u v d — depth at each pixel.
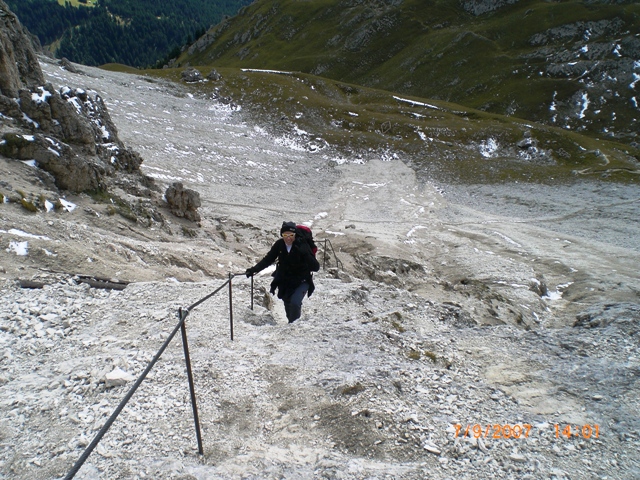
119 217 18.66
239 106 91.75
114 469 4.29
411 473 4.29
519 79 129.62
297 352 7.05
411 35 168.12
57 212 15.57
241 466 4.38
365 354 6.96
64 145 18.05
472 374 6.61
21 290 9.05
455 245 37.25
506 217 51.84
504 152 83.75
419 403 5.63
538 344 7.62
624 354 6.79
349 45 171.25
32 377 6.11
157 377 6.11
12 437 4.81
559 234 41.91
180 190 24.41
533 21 150.50
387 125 89.44
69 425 5.03
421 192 62.34
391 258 29.30
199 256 18.00
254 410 5.45
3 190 14.23
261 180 57.62
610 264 31.12
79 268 11.13
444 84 140.12
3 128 17.30
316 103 94.25
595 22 137.88
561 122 111.75
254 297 10.39
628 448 4.71
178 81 97.38
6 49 19.42
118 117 62.59
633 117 107.75
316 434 5.00
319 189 60.06
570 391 5.94
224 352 7.00
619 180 65.06
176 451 4.63
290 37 190.62
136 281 11.49
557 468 4.42
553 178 69.19
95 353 6.90
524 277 26.83
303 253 7.86
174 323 8.14
